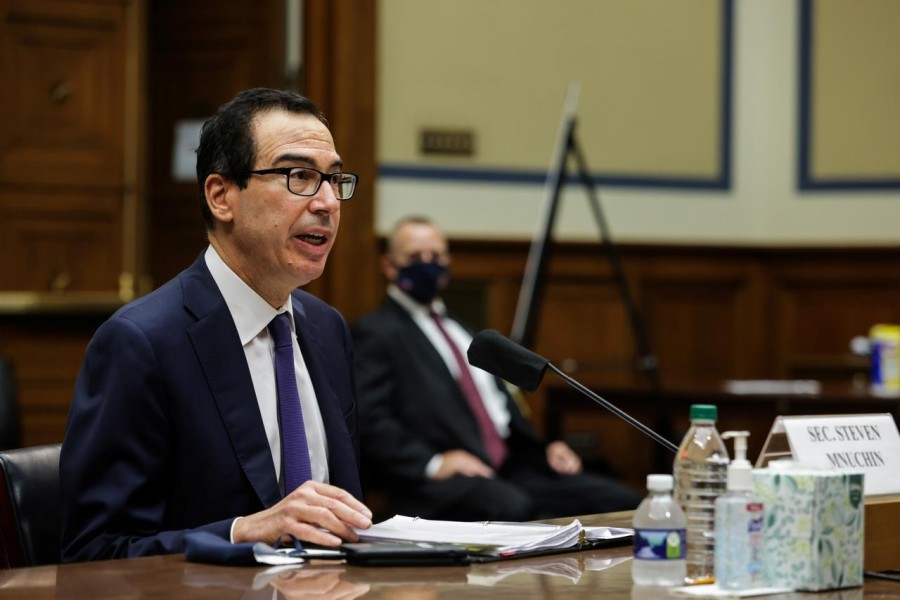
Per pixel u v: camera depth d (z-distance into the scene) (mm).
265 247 3734
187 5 11797
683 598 2533
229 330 3746
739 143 12227
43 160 11227
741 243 12180
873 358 8781
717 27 12164
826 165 12172
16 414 7465
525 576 2783
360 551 2902
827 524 2652
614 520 3670
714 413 2951
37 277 11227
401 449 7312
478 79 11531
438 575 2789
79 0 11266
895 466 3273
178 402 3615
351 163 10930
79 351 10992
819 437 3205
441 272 7812
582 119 11867
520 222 11562
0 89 11086
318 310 4164
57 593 2580
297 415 3789
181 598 2523
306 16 10969
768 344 12219
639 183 11977
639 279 11898
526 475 7699
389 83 11258
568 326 11719
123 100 11438
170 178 11828
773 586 2660
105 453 3529
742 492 2666
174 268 11828
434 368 7664
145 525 3506
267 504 3590
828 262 12148
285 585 2656
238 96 3854
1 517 3701
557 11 11781
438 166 11375
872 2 12055
